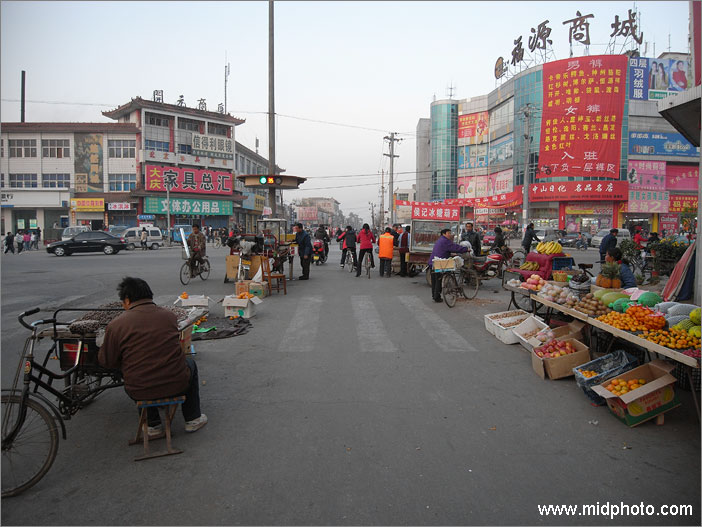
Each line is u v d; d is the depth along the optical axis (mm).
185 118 45375
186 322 4734
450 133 65625
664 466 3416
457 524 2725
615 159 45438
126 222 43125
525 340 6234
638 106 46531
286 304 9984
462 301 10398
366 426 4062
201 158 46719
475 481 3189
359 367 5695
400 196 108438
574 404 4570
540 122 48000
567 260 8820
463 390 4930
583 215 47375
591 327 6109
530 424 4113
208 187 46375
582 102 45406
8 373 5598
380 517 2787
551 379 5223
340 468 3357
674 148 47281
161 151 43781
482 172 63500
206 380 5281
